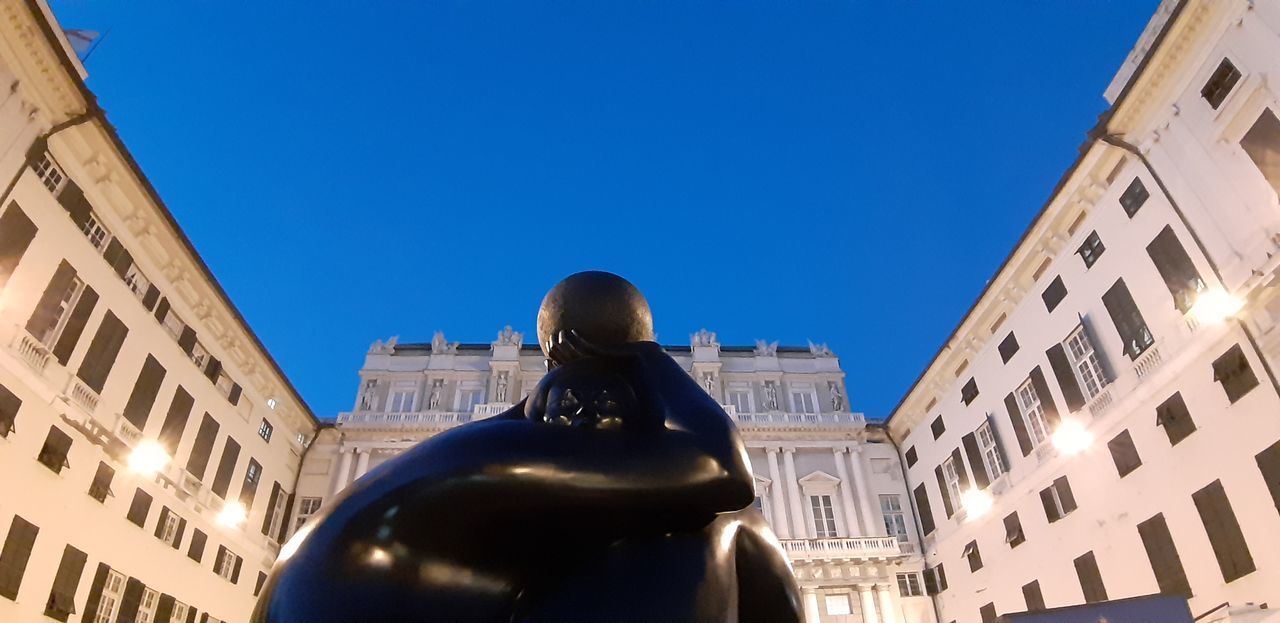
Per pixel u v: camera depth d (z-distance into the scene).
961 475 26.95
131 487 19.08
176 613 20.95
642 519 1.57
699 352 35.75
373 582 1.38
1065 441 20.86
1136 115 18.03
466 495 1.46
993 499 24.66
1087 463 20.09
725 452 1.60
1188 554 16.64
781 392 35.47
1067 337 21.14
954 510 27.45
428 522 1.45
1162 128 17.38
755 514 2.02
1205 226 16.28
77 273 17.47
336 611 1.34
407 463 1.53
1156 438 17.72
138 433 19.45
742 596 1.87
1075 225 20.81
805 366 36.78
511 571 1.54
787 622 1.91
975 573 25.77
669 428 1.69
